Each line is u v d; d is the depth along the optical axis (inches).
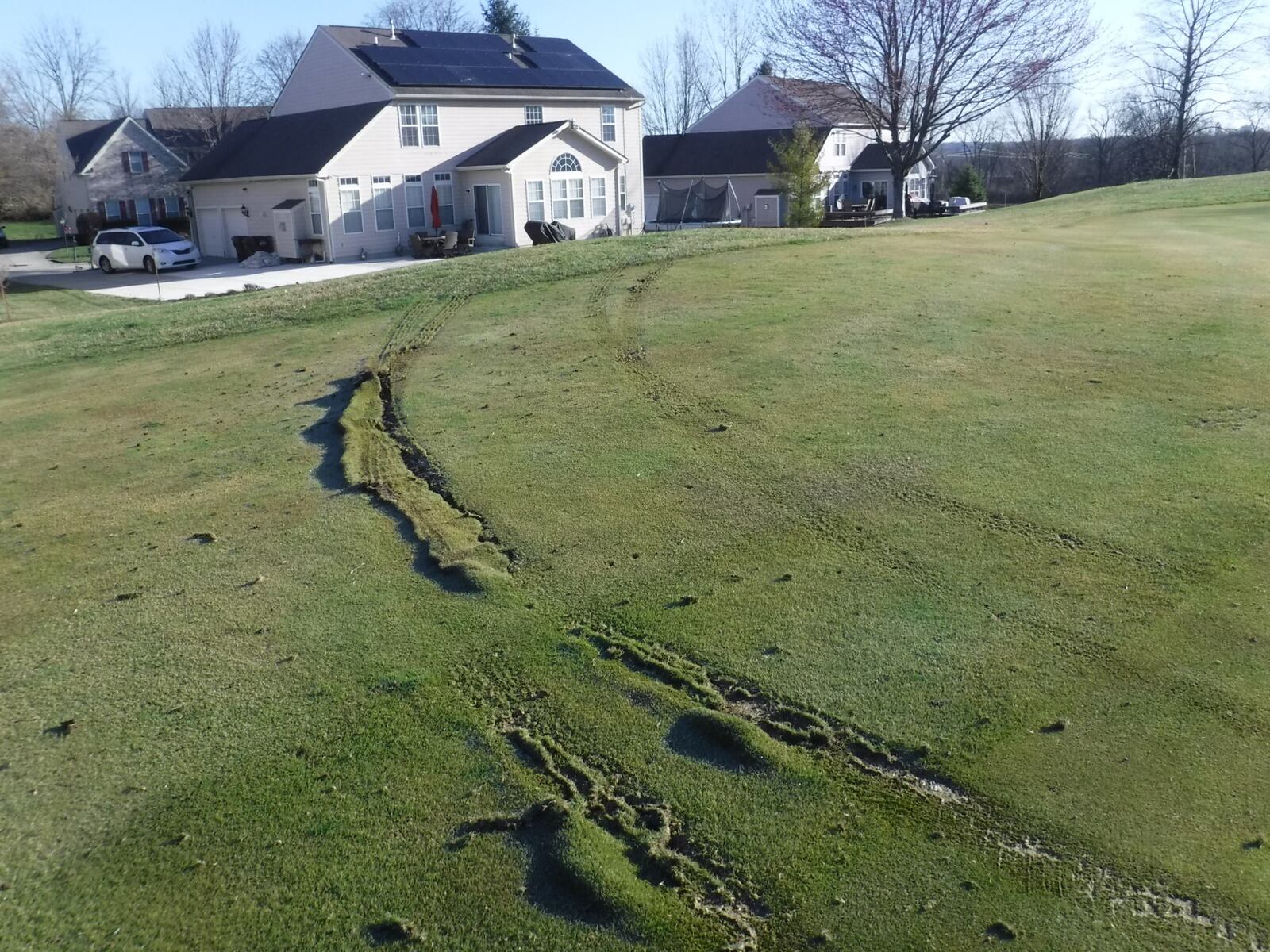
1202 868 108.0
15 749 142.6
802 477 209.5
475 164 1130.7
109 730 145.5
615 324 346.3
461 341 347.6
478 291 430.6
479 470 229.5
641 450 231.9
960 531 181.9
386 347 353.1
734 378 275.9
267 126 1243.8
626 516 199.8
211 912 112.1
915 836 115.9
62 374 370.9
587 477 219.8
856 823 118.5
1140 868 108.9
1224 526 176.2
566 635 160.9
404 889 113.7
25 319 710.5
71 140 1770.4
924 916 105.2
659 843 117.9
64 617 179.6
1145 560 167.6
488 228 1155.3
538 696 146.3
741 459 221.1
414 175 1121.4
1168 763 123.3
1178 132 1856.5
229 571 192.7
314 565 192.1
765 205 1427.2
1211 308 310.7
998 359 274.4
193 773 135.0
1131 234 486.6
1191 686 136.6
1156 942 100.0
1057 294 342.6
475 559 187.8
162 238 1100.5
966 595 162.1
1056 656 145.1
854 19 1175.6
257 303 461.4
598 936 106.1
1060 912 104.3
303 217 1078.4
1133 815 116.0
